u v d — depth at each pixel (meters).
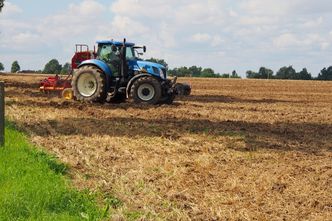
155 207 6.88
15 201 6.25
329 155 10.93
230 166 9.52
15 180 7.21
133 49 21.12
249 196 7.58
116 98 21.56
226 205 7.13
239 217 6.65
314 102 28.56
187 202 7.17
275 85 51.69
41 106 18.77
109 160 9.71
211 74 95.88
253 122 16.81
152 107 19.61
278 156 10.63
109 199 7.07
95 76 20.23
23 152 9.13
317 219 6.66
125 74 20.70
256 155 10.66
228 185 8.12
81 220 5.98
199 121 16.25
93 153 10.23
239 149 11.30
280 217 6.71
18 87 31.00
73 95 21.38
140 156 10.16
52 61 92.31
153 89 20.25
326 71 103.12
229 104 24.66
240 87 45.78
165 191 7.69
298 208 7.10
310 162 10.09
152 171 8.88
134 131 13.39
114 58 20.58
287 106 24.83
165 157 10.15
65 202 6.57
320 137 13.67
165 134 13.03
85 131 13.08
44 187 6.89
